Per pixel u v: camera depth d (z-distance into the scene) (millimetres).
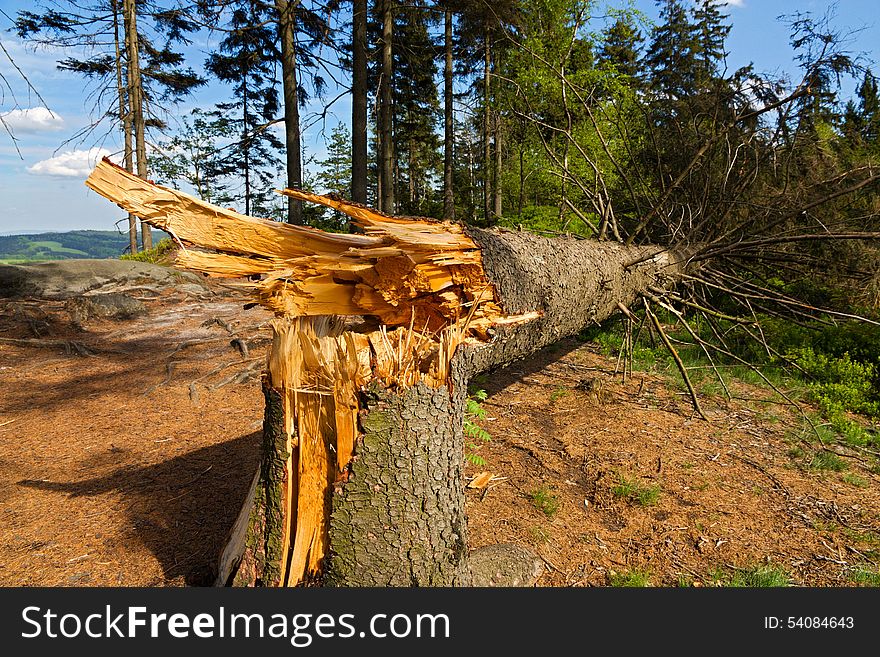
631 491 3479
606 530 3119
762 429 4566
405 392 2047
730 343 6707
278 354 2111
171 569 2584
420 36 14344
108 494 3336
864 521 3248
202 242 2160
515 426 4492
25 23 9805
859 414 4996
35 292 9875
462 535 2281
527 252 2955
